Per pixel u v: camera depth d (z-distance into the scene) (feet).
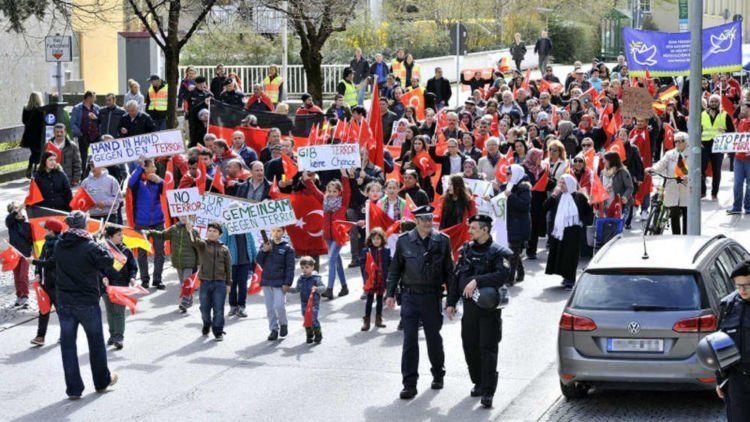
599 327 35.91
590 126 78.07
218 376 42.04
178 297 55.67
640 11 207.21
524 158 65.51
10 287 57.67
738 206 75.31
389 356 44.57
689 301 35.63
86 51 132.26
